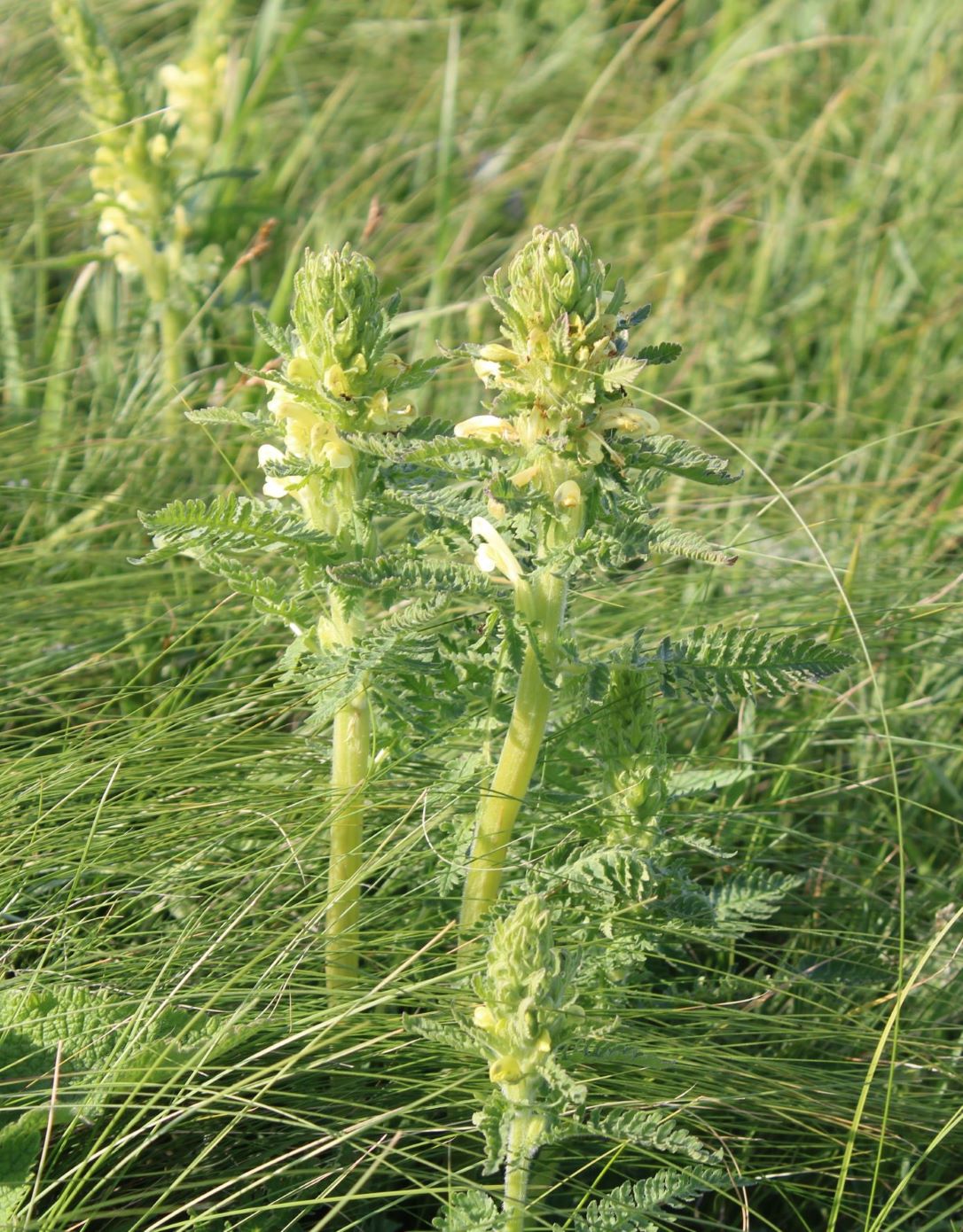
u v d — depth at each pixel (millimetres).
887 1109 897
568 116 1934
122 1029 894
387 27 2082
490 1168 824
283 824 980
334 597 907
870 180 1742
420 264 1591
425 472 910
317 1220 891
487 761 946
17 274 1440
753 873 958
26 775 978
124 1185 885
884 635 1153
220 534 889
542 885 938
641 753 921
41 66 1791
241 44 1942
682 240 1633
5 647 1099
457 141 1802
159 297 1265
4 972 919
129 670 1113
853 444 1322
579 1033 857
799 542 1230
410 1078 894
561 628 904
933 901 1053
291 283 1293
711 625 1136
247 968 901
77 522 1176
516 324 880
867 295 1546
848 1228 944
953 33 1926
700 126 1892
